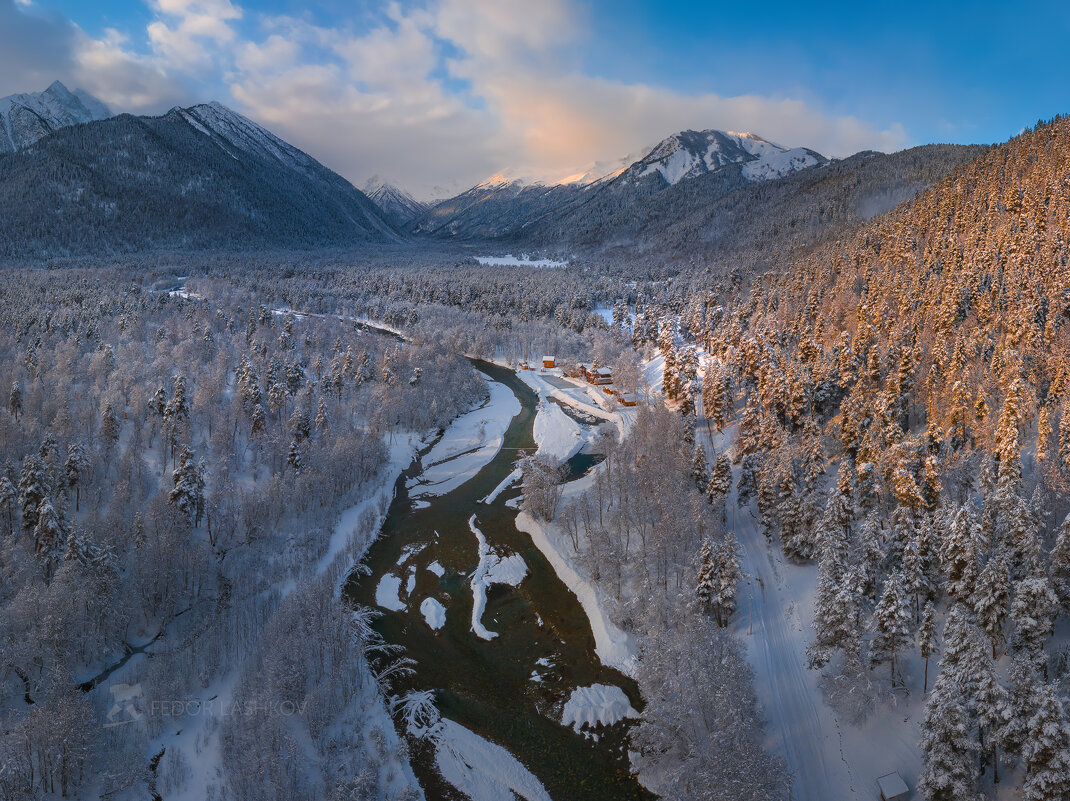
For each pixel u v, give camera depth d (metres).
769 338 175.88
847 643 70.50
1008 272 160.38
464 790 67.25
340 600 95.25
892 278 185.25
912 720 66.12
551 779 68.88
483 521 121.25
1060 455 94.88
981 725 55.22
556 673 82.94
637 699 78.12
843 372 135.88
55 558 90.56
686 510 96.81
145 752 69.25
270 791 61.47
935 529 80.12
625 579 95.31
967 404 109.94
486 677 82.81
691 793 58.94
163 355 180.88
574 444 155.75
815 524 90.75
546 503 115.44
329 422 153.38
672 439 124.44
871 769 63.78
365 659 83.88
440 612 94.75
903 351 124.94
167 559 89.69
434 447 156.62
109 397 141.12
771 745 67.38
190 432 137.88
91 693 76.75
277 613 84.00
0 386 146.00
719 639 72.38
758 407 127.25
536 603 96.75
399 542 114.56
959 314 152.50
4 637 75.50
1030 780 51.38
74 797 63.28
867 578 72.88
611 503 111.38
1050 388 110.75
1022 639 64.75
